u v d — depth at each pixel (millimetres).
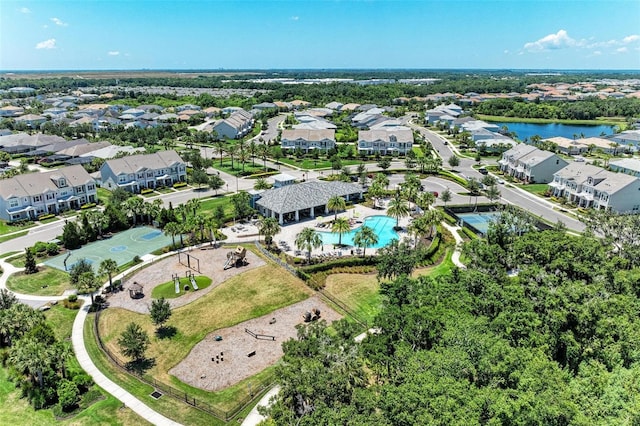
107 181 131250
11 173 131250
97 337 60594
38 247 86750
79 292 72562
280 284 75438
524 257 67500
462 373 38406
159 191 131500
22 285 74875
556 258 65750
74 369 53812
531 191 131875
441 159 166000
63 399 47094
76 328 62906
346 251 89062
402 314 48656
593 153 179375
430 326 45875
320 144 184750
